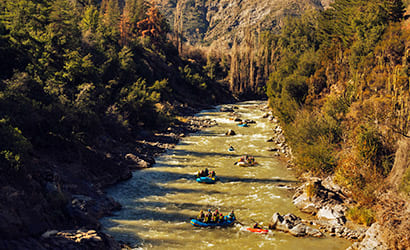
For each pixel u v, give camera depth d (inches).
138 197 1230.9
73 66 1909.4
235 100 5260.8
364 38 2287.2
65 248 708.7
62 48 2102.6
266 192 1312.7
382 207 918.4
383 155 1153.4
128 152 1705.2
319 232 962.1
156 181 1413.6
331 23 3221.0
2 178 805.2
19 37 1836.9
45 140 1280.8
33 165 1008.2
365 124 1320.1
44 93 1521.9
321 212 1087.0
